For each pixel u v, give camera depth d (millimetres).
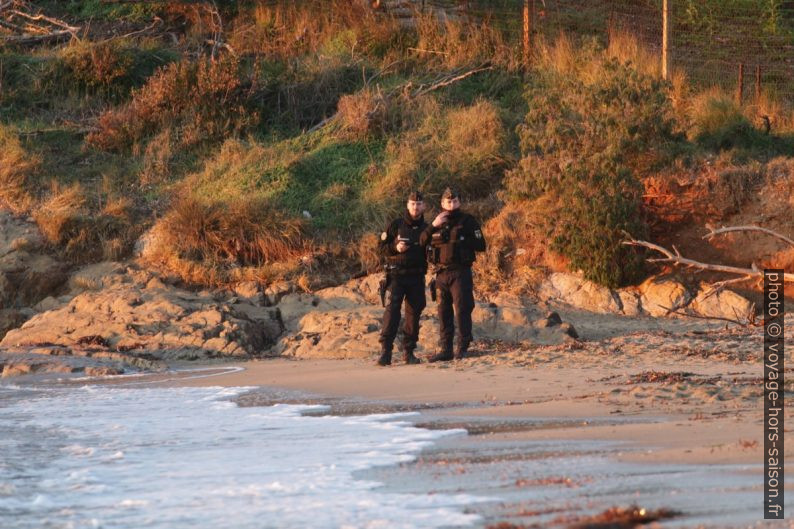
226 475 20891
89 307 53781
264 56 81812
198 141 73062
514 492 17891
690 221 57781
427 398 31891
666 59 71250
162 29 87688
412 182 65312
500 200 62906
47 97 79062
